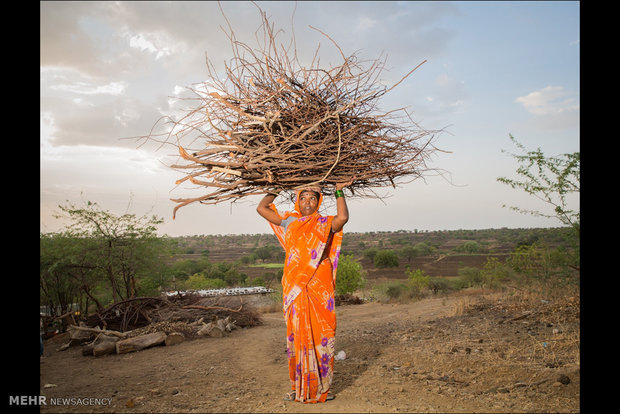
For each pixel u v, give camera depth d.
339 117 4.20
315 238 4.16
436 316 9.60
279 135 4.15
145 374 5.57
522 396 3.91
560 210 8.23
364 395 4.12
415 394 4.12
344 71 4.29
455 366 5.11
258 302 17.05
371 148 4.24
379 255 66.94
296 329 4.02
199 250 140.88
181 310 10.41
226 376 5.25
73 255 11.36
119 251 12.33
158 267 13.74
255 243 170.50
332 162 4.14
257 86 4.20
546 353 5.26
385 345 6.67
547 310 7.86
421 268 62.03
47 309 12.30
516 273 10.88
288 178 4.18
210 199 4.03
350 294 18.48
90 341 8.66
